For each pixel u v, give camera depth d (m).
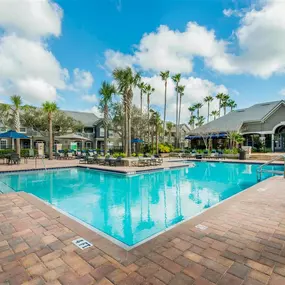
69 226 4.13
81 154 24.12
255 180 11.89
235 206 5.37
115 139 40.06
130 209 6.77
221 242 3.39
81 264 2.79
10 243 3.42
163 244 3.33
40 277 2.53
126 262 2.83
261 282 2.40
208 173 14.16
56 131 28.91
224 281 2.42
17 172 12.94
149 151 30.36
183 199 7.96
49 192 9.03
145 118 32.41
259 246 3.26
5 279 2.49
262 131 26.94
